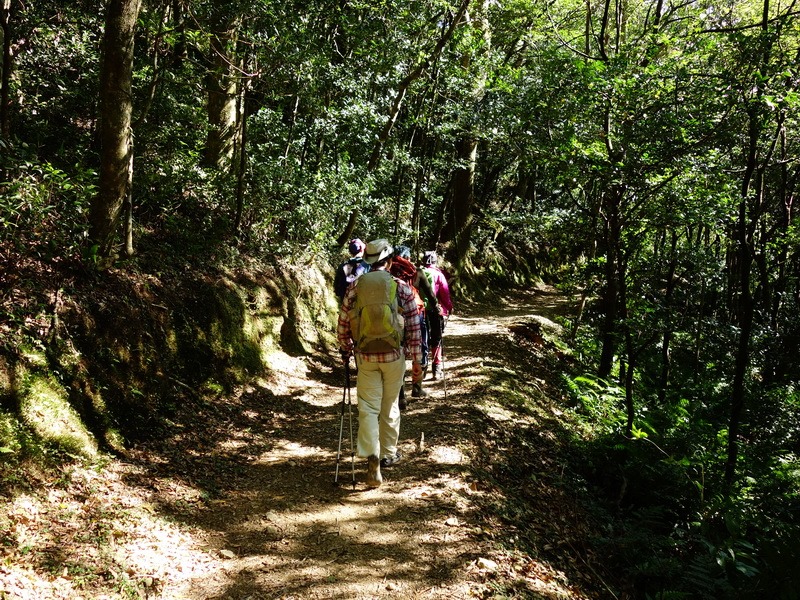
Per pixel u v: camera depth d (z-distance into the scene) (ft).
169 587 12.05
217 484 17.04
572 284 52.49
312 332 34.78
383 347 16.79
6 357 14.92
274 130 33.99
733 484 25.55
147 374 19.92
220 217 30.78
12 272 16.74
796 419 37.19
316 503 16.21
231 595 12.00
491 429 23.90
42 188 16.60
